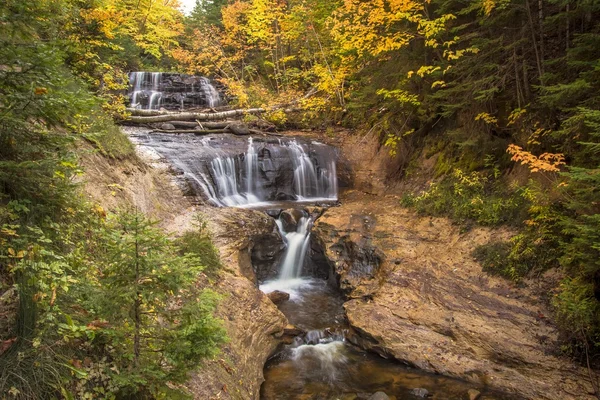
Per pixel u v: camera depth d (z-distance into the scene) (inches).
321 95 674.8
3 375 93.0
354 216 400.2
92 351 120.2
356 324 283.7
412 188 428.5
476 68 345.7
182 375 120.6
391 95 426.3
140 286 115.3
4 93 113.3
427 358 251.9
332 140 565.3
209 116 622.8
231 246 319.6
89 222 167.9
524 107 328.5
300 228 406.6
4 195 116.0
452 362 246.4
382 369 253.4
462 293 285.4
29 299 104.5
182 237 272.5
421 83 432.8
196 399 165.3
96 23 346.6
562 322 238.2
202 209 374.0
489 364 239.5
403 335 268.7
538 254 275.4
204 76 901.8
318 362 259.9
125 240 114.5
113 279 116.0
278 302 334.0
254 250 365.7
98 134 138.6
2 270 117.6
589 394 207.8
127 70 808.3
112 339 120.0
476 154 379.9
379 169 487.5
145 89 786.8
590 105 253.6
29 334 102.7
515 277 277.4
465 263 306.8
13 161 115.0
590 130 252.7
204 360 187.0
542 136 315.6
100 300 112.7
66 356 109.7
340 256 361.1
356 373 249.4
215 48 809.5
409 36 386.3
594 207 230.5
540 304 257.6
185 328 121.7
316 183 507.5
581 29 298.4
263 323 263.3
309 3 631.8
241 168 473.7
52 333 107.4
